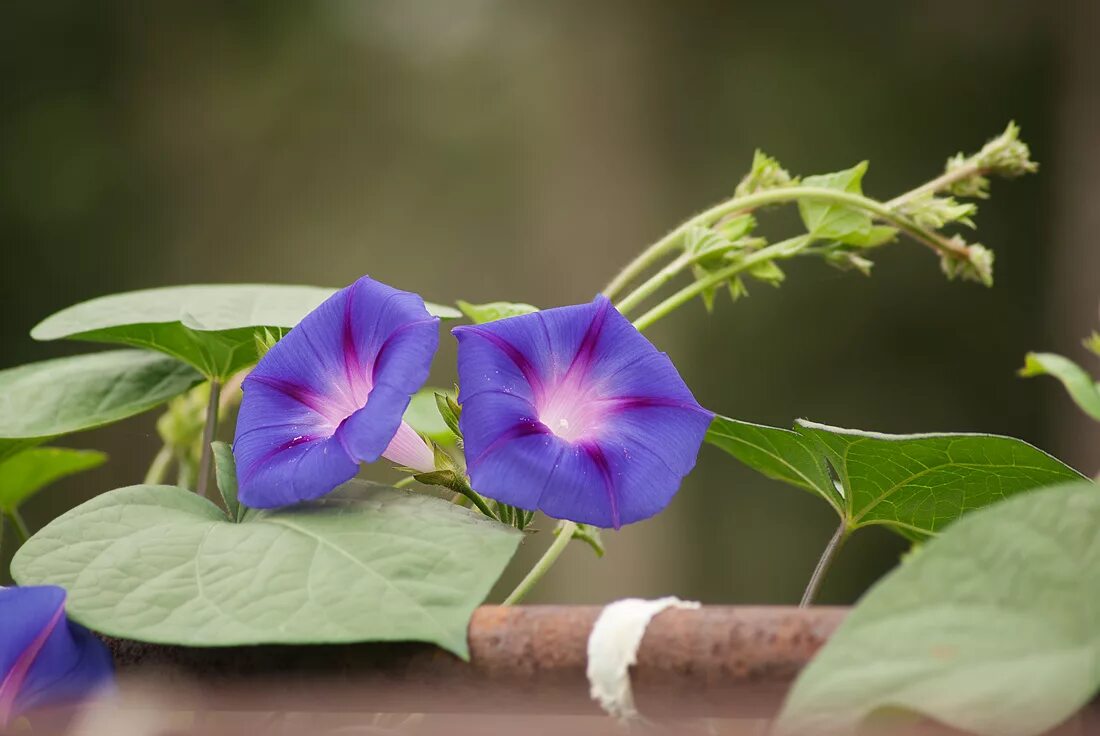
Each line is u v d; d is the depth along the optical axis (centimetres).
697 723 96
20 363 527
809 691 91
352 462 98
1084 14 488
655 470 99
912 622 92
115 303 113
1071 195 478
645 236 536
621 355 101
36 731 97
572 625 95
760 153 115
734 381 513
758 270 114
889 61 544
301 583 97
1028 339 515
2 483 122
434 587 96
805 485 109
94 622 97
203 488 112
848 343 518
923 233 113
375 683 96
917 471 105
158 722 97
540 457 99
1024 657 91
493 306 112
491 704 95
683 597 475
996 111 534
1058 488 93
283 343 102
